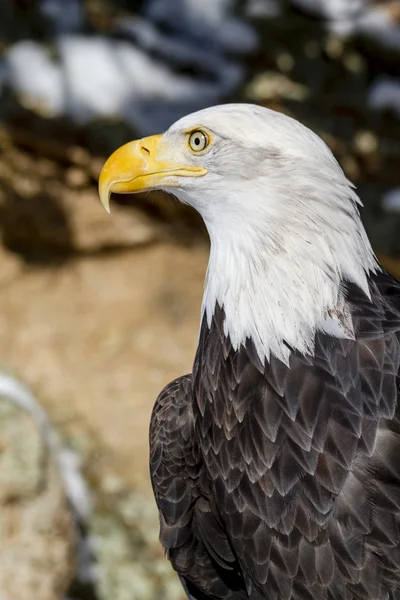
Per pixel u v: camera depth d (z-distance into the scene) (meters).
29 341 14.88
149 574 12.21
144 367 14.69
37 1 16.72
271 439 5.96
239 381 6.15
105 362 14.72
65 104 15.55
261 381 6.07
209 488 6.69
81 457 13.18
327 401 5.84
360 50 16.36
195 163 6.36
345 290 6.00
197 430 6.57
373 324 5.91
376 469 5.69
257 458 6.02
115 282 15.63
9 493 10.66
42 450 10.98
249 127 6.10
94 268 15.77
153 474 7.07
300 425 5.88
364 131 16.23
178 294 15.59
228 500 6.21
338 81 16.41
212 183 6.22
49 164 15.62
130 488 13.16
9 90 15.59
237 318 6.16
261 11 16.44
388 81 16.34
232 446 6.18
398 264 16.22
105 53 16.05
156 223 16.02
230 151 6.14
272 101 16.22
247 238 6.12
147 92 15.84
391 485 5.67
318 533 5.80
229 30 16.48
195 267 15.91
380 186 16.39
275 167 6.00
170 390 7.26
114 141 15.63
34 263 15.77
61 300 15.43
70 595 11.68
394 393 5.77
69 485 12.52
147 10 16.98
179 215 16.03
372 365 5.83
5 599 10.35
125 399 14.23
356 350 5.87
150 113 15.72
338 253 5.96
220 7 16.66
